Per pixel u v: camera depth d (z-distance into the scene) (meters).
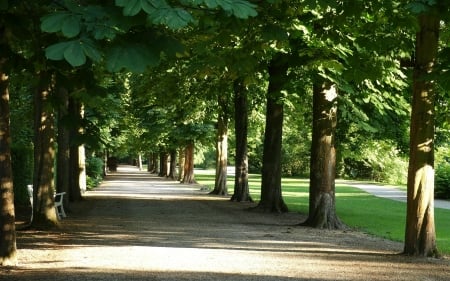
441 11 6.18
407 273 8.85
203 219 17.64
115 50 3.59
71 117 6.13
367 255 10.68
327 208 15.71
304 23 9.66
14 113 24.00
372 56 10.30
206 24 5.38
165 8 3.53
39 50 5.73
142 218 17.67
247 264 9.45
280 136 20.78
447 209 25.20
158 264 9.29
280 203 20.80
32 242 11.91
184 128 36.28
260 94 23.88
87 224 15.65
